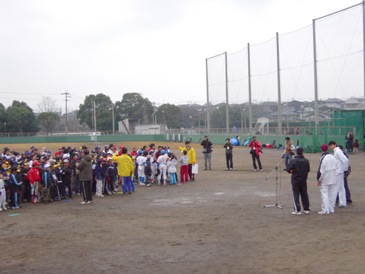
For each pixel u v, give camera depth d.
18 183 14.66
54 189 16.11
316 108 41.34
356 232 9.75
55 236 10.36
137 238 9.91
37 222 12.14
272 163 29.61
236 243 9.20
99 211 13.72
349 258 7.80
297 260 7.80
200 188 18.61
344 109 42.75
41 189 15.73
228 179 21.55
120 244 9.42
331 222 10.88
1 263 8.21
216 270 7.40
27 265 8.05
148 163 19.84
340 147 12.84
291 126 50.50
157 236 10.06
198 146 58.81
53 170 16.00
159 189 18.72
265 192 16.67
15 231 11.02
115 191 18.19
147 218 12.29
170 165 20.31
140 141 79.75
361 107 44.25
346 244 8.77
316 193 15.91
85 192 15.35
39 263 8.16
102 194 17.27
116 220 12.12
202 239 9.65
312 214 12.00
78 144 74.56
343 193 12.75
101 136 80.12
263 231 10.19
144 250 8.88
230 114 61.84
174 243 9.38
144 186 19.80
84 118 113.31
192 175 21.33
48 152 20.14
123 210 13.78
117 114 114.31
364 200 14.02
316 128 38.81
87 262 8.14
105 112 110.31
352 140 35.03
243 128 57.19
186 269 7.53
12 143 77.31
